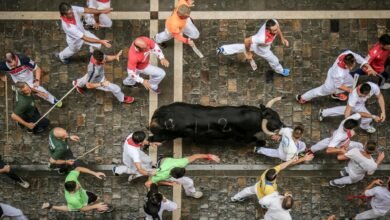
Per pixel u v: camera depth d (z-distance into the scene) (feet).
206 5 42.11
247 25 41.81
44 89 39.70
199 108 36.35
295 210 39.17
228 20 41.91
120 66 41.37
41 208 39.17
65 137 34.37
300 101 40.40
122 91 40.91
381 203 35.40
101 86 38.06
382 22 41.78
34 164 39.86
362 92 35.32
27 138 40.24
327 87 37.63
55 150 34.83
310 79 40.98
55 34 41.88
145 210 33.86
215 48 41.52
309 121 40.45
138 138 34.06
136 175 38.37
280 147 37.04
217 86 40.96
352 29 41.70
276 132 36.19
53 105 40.57
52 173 39.68
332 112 39.01
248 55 38.86
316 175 39.45
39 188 39.45
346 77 37.19
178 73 41.11
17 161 39.93
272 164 39.55
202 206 39.17
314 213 39.09
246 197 38.52
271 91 40.86
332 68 36.88
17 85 34.55
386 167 39.50
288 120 40.55
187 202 39.19
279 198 33.14
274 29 35.76
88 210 36.50
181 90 40.88
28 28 41.93
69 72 41.34
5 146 40.16
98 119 40.57
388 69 39.96
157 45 37.04
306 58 41.34
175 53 41.32
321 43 41.55
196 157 35.17
